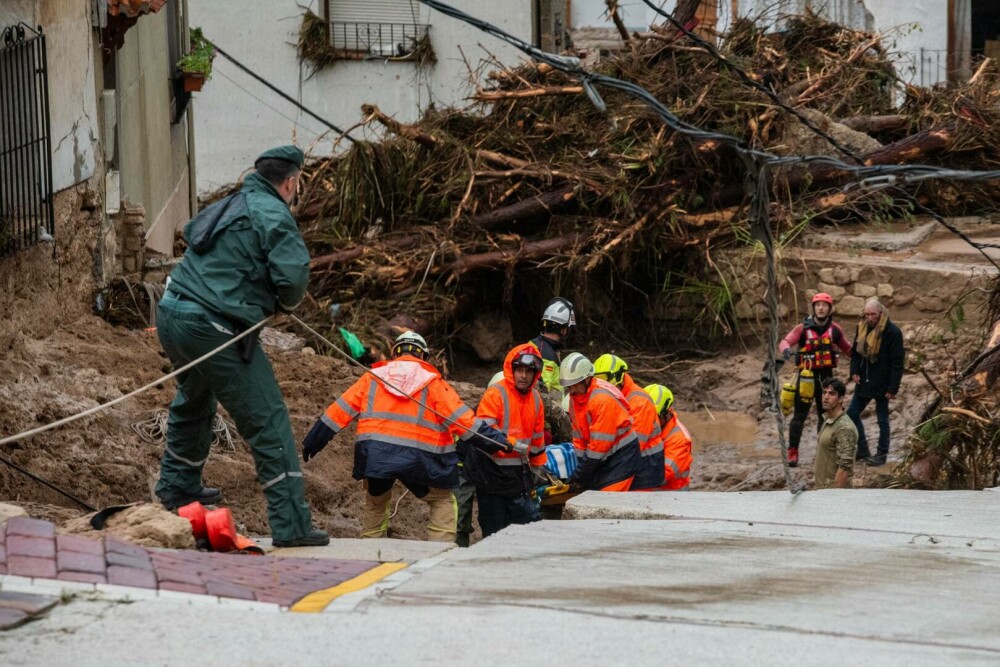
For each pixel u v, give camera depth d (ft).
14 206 58.85
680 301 109.19
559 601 28.58
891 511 43.24
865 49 126.82
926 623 27.71
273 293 39.58
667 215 105.09
